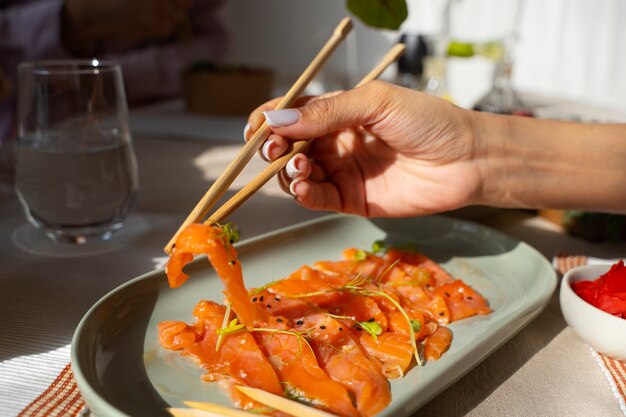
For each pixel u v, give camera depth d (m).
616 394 0.30
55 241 0.45
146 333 0.32
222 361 0.30
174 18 1.06
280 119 0.35
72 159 0.41
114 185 0.42
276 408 0.27
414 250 0.43
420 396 0.27
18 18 0.90
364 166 0.44
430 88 0.93
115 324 0.32
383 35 1.76
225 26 1.29
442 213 0.49
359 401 0.28
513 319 0.32
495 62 0.91
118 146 0.42
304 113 0.36
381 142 0.43
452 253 0.44
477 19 1.74
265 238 0.41
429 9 1.77
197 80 0.88
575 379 0.31
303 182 0.40
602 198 0.42
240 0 1.85
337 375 0.29
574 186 0.42
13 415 0.27
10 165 0.62
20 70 0.40
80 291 0.38
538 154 0.41
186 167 0.63
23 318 0.35
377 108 0.37
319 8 1.80
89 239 0.45
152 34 1.02
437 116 0.38
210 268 0.37
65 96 0.40
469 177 0.41
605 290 0.34
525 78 1.87
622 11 1.73
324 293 0.35
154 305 0.34
